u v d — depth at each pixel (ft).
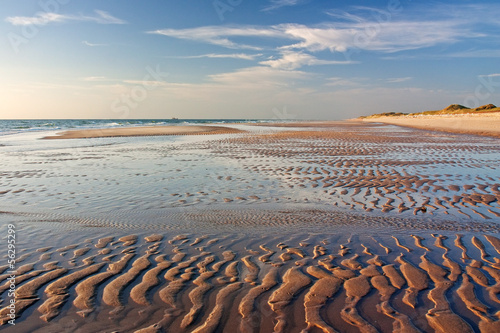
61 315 8.88
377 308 9.20
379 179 28.60
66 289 10.28
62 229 16.11
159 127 128.88
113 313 8.98
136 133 94.84
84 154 46.44
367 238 14.93
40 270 11.63
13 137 79.97
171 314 8.93
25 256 12.87
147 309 9.18
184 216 18.28
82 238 14.89
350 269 11.75
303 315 8.87
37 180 28.17
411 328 8.30
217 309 9.16
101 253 13.19
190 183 27.09
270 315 8.87
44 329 8.28
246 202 21.36
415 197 22.67
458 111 257.96
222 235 15.33
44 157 43.16
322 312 9.01
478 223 17.07
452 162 37.63
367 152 47.19
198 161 39.32
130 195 23.06
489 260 12.48
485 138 71.72
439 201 21.59
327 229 16.21
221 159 41.01
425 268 11.80
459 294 9.95
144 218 17.90
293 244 14.21
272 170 33.12
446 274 11.31
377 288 10.34
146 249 13.64
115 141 69.97
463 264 12.13
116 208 19.81
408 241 14.53
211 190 24.68
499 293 10.00
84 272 11.48
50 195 23.00
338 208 20.03
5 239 14.73
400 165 35.68
